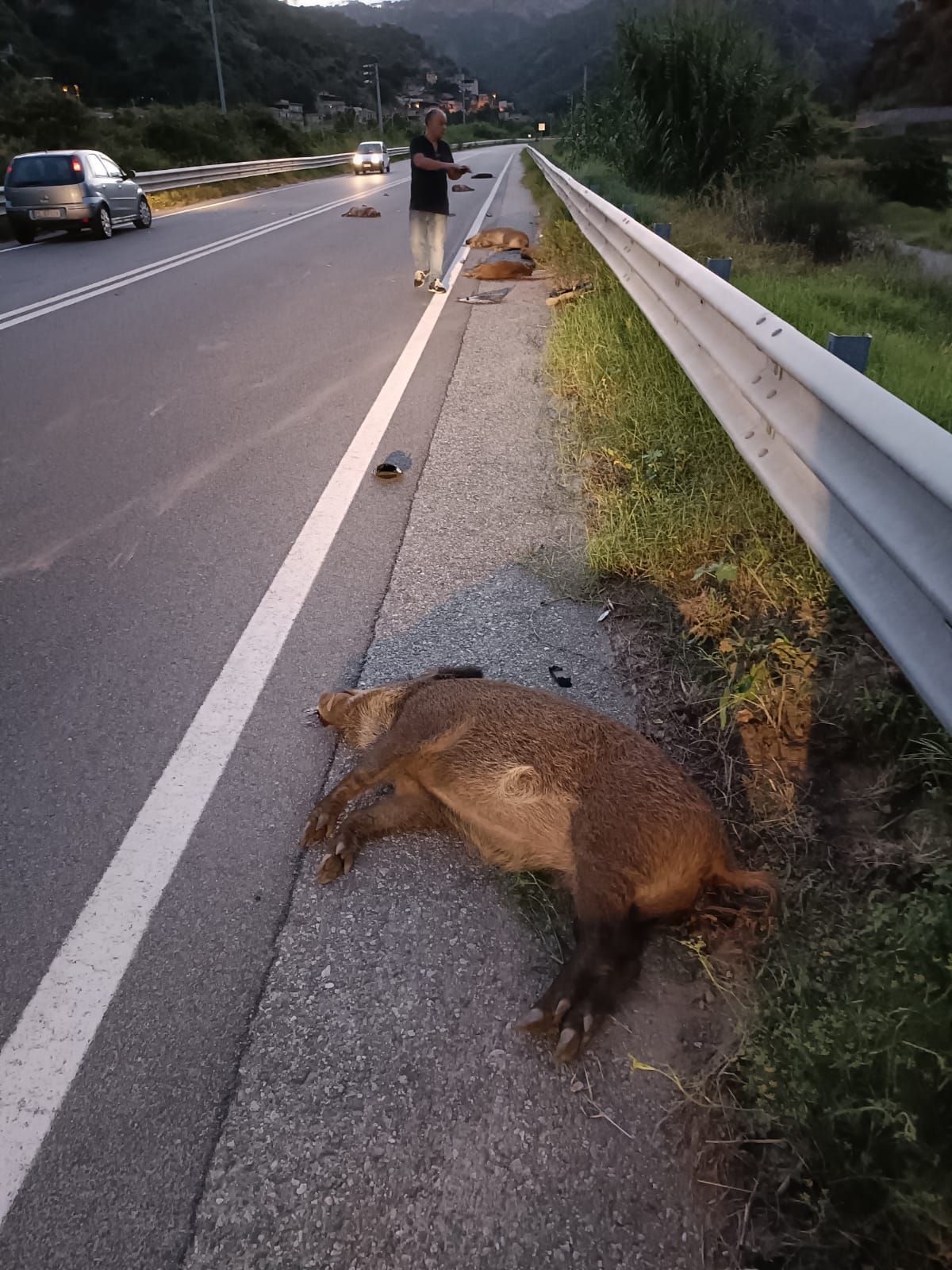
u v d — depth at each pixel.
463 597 4.48
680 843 2.46
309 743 3.51
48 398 7.98
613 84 21.75
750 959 2.48
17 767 3.40
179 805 3.20
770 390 3.95
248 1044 2.35
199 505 5.66
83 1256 1.92
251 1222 1.96
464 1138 2.11
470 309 11.06
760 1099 2.07
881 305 9.79
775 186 17.41
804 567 3.95
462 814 2.96
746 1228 1.91
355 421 7.10
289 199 29.14
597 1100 2.19
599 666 3.84
